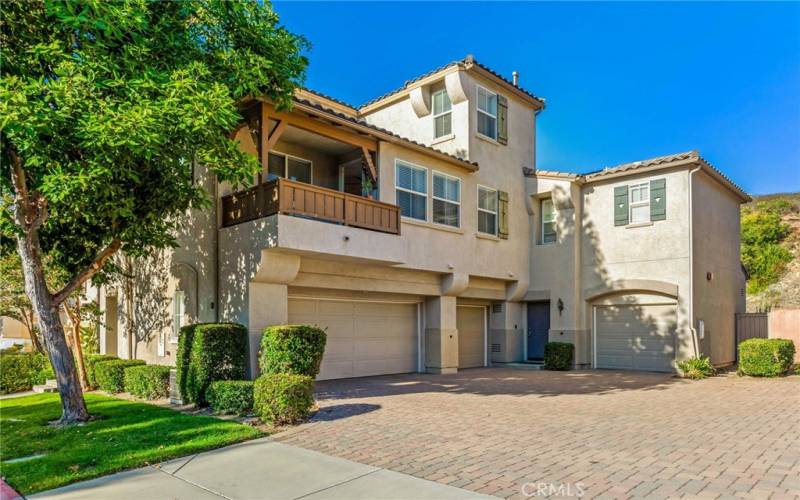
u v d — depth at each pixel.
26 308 16.83
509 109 20.23
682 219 17.19
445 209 17.22
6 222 9.38
